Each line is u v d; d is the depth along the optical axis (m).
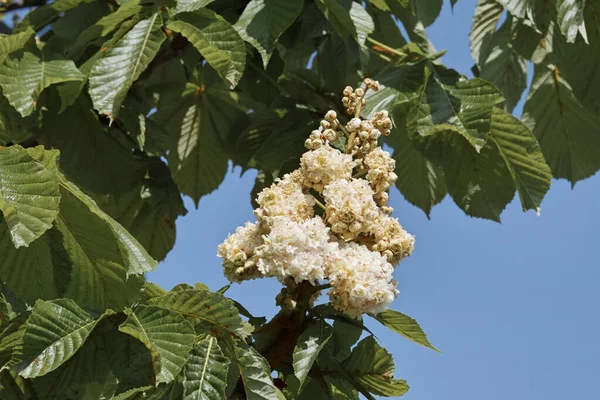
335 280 1.92
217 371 1.86
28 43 3.04
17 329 2.02
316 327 1.97
